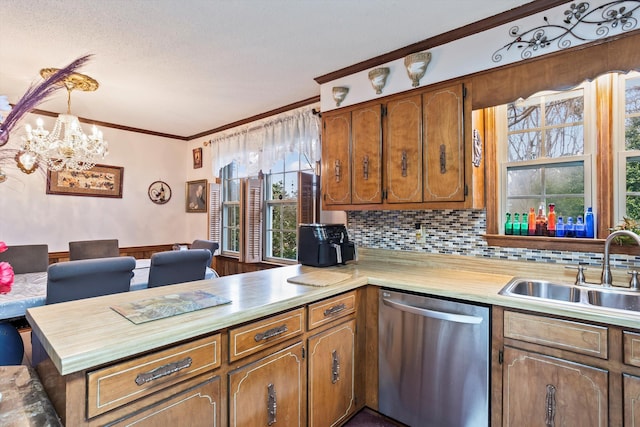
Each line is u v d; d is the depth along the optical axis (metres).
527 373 1.49
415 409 1.83
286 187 3.82
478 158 2.13
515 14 1.83
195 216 4.89
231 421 1.27
